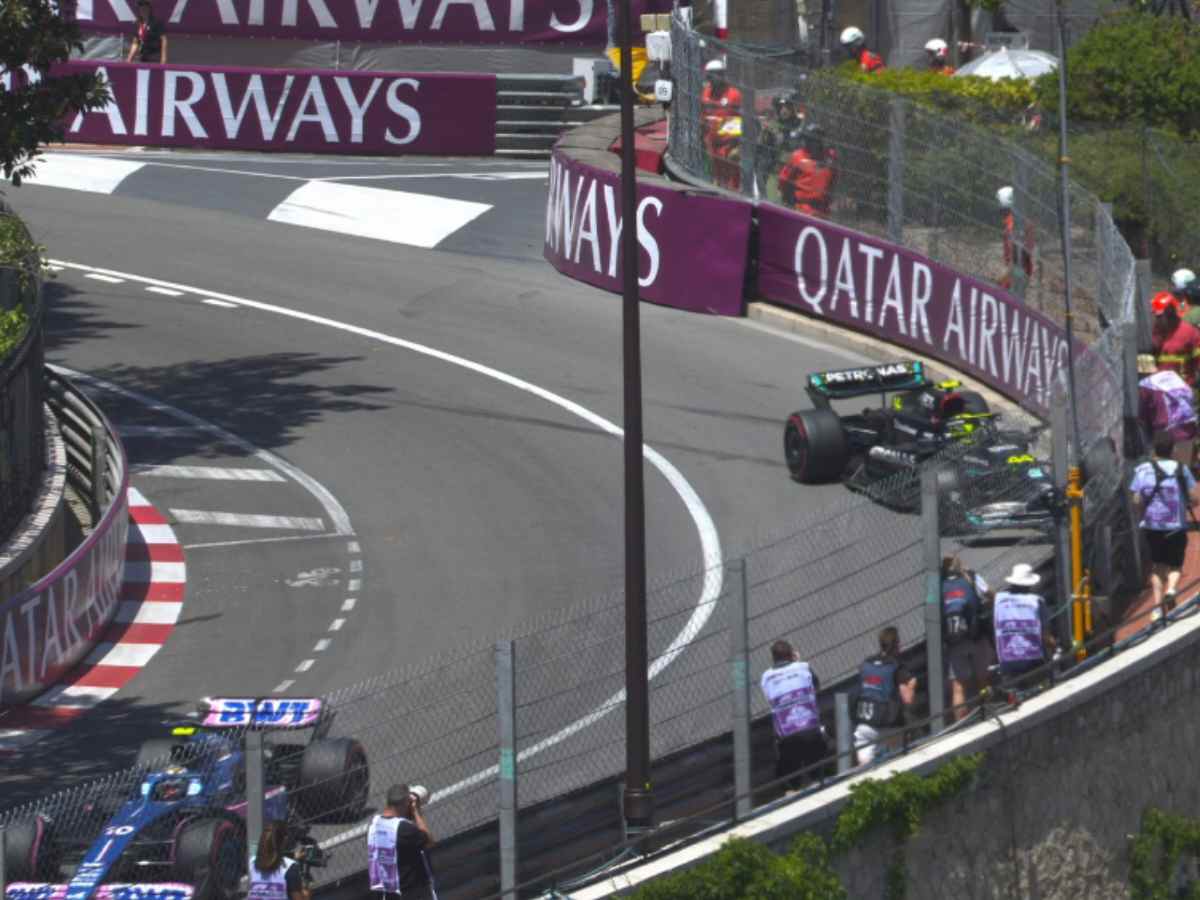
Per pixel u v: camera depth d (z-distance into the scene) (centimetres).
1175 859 7362
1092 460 7388
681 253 12194
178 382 11494
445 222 14425
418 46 17662
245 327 12488
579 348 11756
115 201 15062
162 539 9200
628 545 5738
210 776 5556
